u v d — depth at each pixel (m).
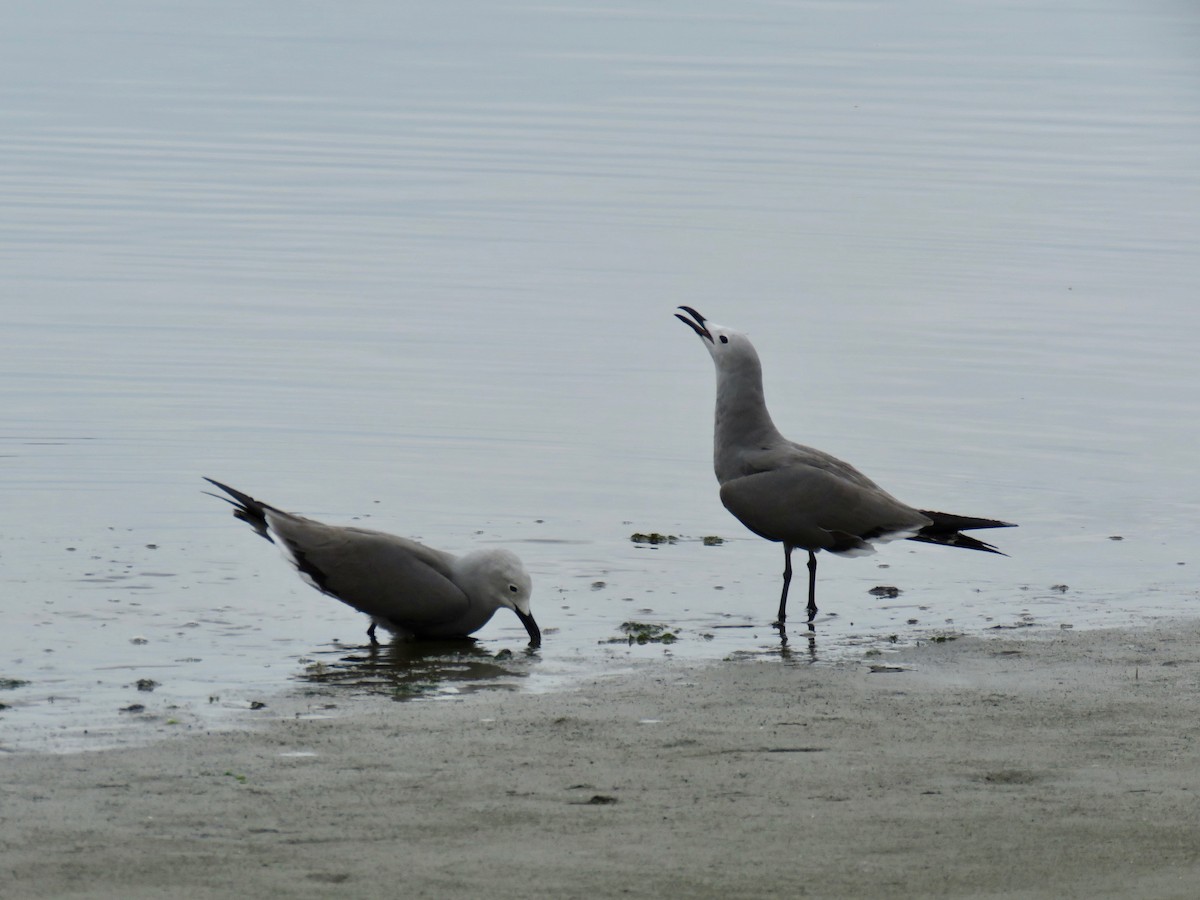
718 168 36.19
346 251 28.94
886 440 19.23
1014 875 7.44
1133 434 19.45
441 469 18.05
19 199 32.34
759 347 23.42
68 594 13.64
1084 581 14.48
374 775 8.93
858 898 7.17
